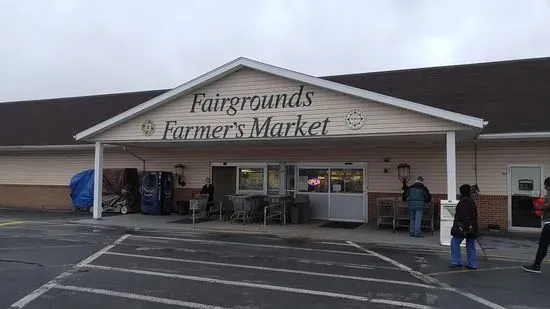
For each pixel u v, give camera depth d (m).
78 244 13.40
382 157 18.62
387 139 15.99
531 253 12.38
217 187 21.55
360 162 18.97
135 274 9.45
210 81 16.58
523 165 16.61
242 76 16.27
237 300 7.55
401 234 15.57
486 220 16.95
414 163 18.11
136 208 22.56
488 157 17.02
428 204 15.73
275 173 20.44
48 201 24.97
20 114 27.64
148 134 17.58
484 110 16.91
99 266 10.25
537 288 8.58
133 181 22.59
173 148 21.17
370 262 11.04
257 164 20.70
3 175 26.19
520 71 18.27
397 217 16.39
